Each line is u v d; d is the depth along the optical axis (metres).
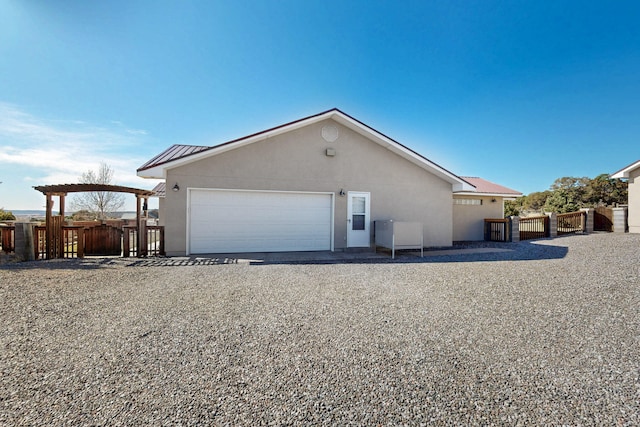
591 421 1.93
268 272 7.01
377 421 1.95
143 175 9.04
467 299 4.82
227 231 9.96
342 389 2.32
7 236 8.79
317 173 10.69
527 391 2.28
